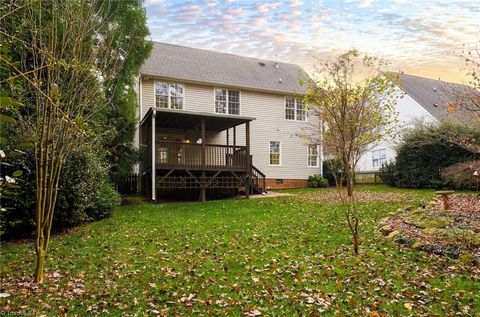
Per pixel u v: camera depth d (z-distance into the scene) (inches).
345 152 258.7
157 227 333.7
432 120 755.4
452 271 191.0
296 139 767.1
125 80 512.1
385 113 676.1
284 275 189.8
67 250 255.3
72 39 174.2
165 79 646.5
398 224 293.4
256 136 729.0
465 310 143.7
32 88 175.2
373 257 219.8
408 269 195.5
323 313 143.7
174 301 156.8
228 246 254.7
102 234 310.8
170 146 544.4
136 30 497.4
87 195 346.3
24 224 308.7
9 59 82.7
